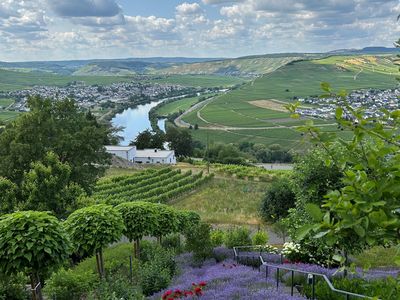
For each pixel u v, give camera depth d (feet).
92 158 137.39
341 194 10.84
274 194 120.16
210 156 362.33
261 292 36.06
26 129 116.26
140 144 349.61
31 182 91.15
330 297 33.73
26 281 49.11
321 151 44.19
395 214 10.33
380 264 60.80
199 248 63.52
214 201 172.65
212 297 36.99
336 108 11.35
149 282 49.26
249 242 75.46
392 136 10.90
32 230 36.24
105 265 61.26
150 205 65.98
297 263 50.08
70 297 45.57
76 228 49.83
